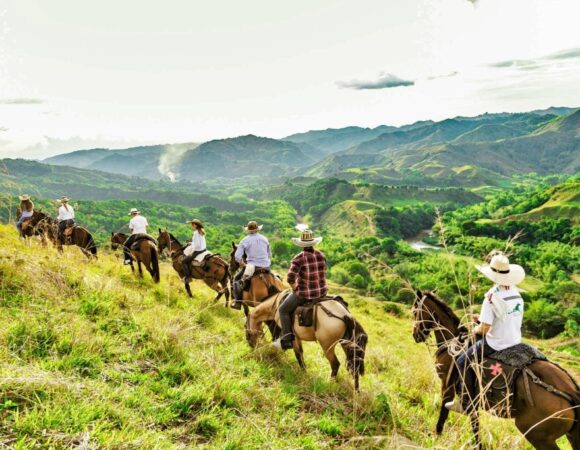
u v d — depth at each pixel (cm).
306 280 717
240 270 1028
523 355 474
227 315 1108
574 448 436
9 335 555
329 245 14362
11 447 359
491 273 489
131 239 1295
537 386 446
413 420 623
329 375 762
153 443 414
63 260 949
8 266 768
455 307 4684
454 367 557
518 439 470
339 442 516
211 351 691
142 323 718
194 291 1376
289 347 726
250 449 445
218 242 15625
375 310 2805
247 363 708
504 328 489
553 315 5962
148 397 506
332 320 671
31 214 1350
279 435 501
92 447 383
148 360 613
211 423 479
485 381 494
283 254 11800
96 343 600
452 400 576
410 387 811
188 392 530
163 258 1389
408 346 1684
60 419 406
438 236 520
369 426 562
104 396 476
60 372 498
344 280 8531
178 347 661
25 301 693
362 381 768
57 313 674
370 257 609
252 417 525
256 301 970
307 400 623
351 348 648
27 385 444
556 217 14838
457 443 487
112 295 834
